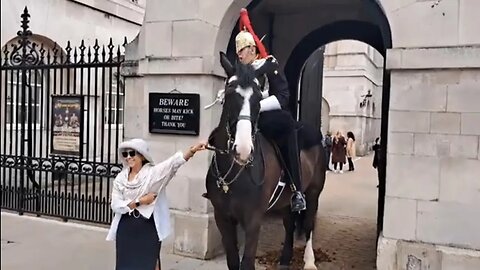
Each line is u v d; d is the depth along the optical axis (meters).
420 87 4.93
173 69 6.10
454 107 4.82
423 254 4.92
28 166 8.24
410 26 4.96
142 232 3.95
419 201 4.96
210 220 6.06
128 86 6.82
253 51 4.22
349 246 6.95
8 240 6.70
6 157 8.45
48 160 7.98
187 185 6.15
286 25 9.01
